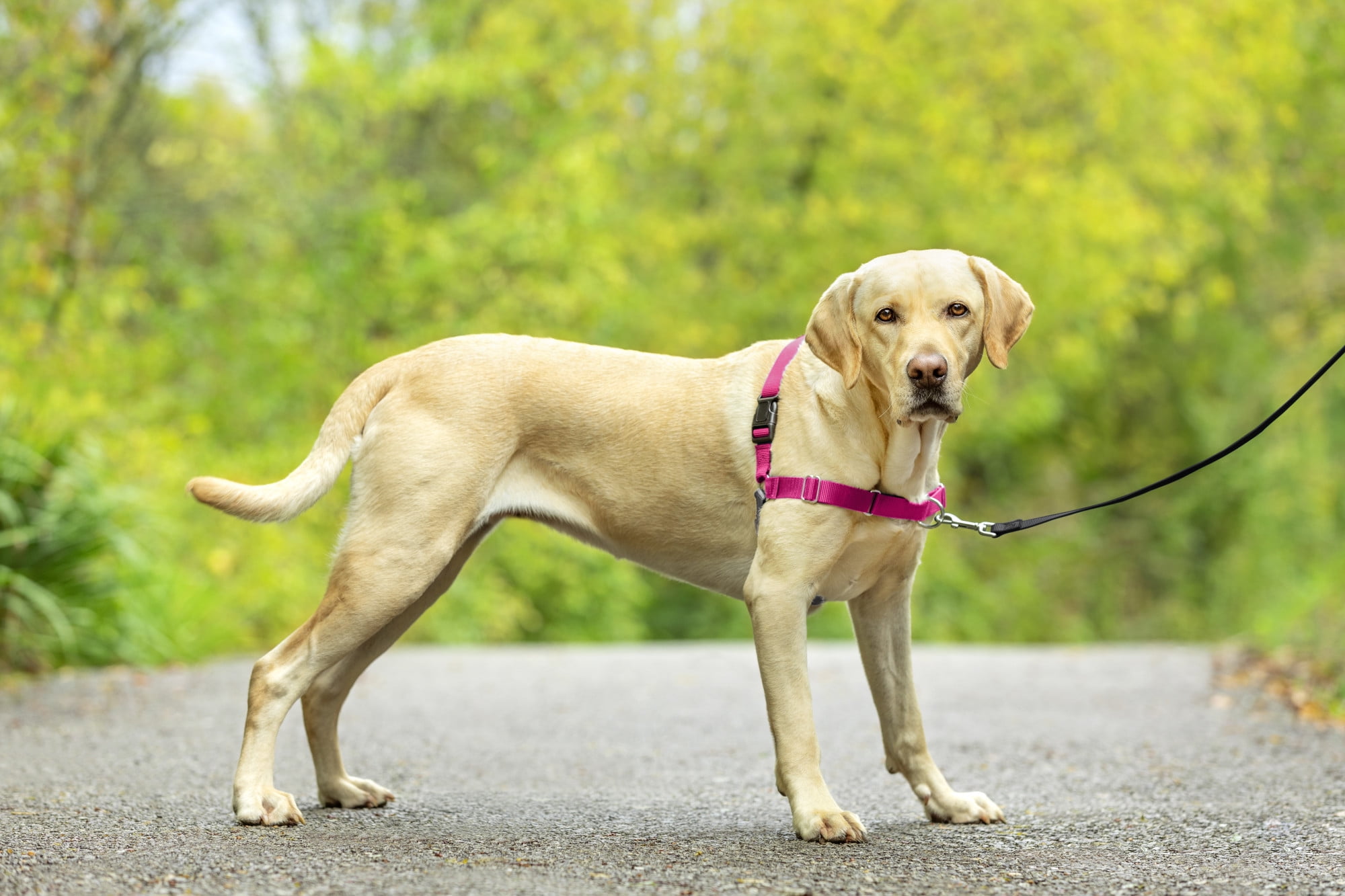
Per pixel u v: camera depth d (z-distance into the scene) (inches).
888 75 642.2
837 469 151.6
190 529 428.5
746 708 270.1
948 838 148.7
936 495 158.4
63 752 203.5
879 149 653.9
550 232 560.4
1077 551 862.5
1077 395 863.1
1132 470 906.1
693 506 160.6
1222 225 762.2
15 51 422.9
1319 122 519.2
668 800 174.2
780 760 150.2
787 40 647.1
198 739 220.4
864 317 149.3
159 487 417.4
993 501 884.6
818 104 664.4
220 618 405.7
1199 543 861.2
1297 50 492.1
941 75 656.4
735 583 164.1
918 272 147.6
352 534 156.3
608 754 213.9
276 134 597.9
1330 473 652.7
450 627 553.9
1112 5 647.1
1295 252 719.7
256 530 455.8
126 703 263.4
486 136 644.1
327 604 155.7
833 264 660.7
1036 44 654.5
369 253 555.5
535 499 161.8
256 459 496.7
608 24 660.1
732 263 700.7
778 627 150.4
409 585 154.5
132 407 446.0
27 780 177.8
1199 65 650.2
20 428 327.3
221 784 178.9
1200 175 687.1
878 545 154.6
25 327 410.3
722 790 182.9
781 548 151.2
